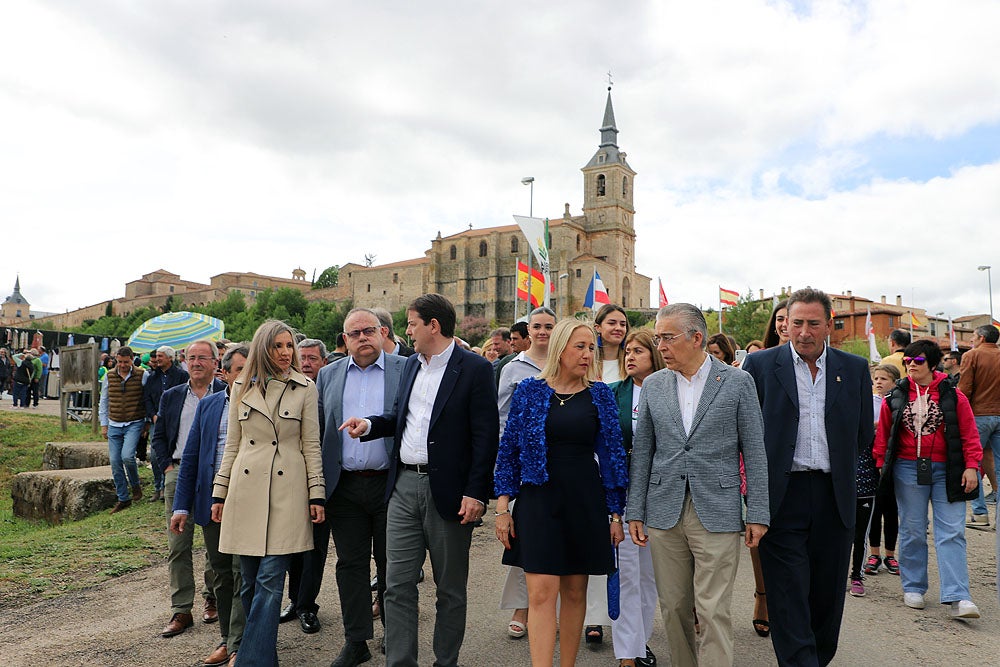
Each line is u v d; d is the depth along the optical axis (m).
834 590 4.11
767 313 52.47
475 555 7.33
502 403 5.35
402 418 4.43
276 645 4.55
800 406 4.16
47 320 153.50
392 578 4.21
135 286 144.75
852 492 4.07
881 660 4.64
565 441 3.95
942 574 5.55
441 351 4.47
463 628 4.28
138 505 10.39
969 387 8.63
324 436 4.84
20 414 20.05
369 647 4.89
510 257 102.12
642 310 95.56
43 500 11.15
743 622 5.39
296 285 149.38
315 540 5.23
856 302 81.38
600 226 107.88
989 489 11.11
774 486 4.04
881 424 6.13
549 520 3.87
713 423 3.90
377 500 4.70
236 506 4.28
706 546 3.80
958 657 4.69
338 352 8.28
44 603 5.89
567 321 4.11
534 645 3.80
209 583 5.47
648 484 4.11
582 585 4.01
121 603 5.89
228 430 4.50
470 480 4.22
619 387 5.12
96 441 15.91
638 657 4.51
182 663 4.65
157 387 10.30
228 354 4.95
